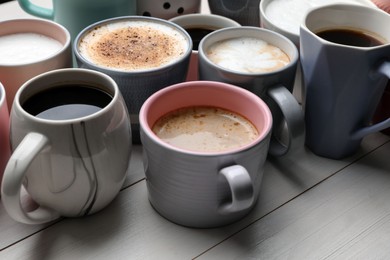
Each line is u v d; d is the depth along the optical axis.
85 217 0.75
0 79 0.77
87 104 0.74
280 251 0.74
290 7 0.90
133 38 0.83
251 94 0.76
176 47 0.82
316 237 0.75
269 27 0.85
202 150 0.74
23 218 0.71
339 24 0.82
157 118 0.76
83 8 0.84
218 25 0.90
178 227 0.75
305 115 0.81
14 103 0.71
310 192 0.79
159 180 0.73
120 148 0.73
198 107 0.78
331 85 0.77
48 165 0.70
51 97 0.74
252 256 0.73
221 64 0.80
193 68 0.85
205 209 0.73
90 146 0.70
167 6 0.90
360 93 0.77
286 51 0.82
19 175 0.68
